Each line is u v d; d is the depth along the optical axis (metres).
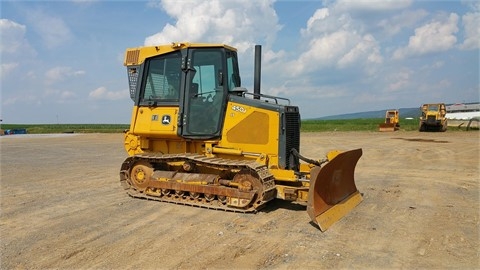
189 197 7.99
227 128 7.99
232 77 8.30
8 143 26.14
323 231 6.15
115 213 7.26
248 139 7.83
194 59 8.09
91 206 7.82
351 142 23.66
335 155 7.35
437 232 6.17
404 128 40.84
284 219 6.85
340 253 5.26
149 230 6.21
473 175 11.60
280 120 7.60
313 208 6.27
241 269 4.71
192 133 8.13
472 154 16.84
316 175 6.30
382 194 8.98
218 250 5.33
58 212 7.34
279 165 7.61
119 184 10.33
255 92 8.51
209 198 7.69
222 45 7.93
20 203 8.07
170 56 8.38
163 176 8.17
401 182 10.55
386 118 39.91
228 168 7.54
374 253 5.27
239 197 7.26
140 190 8.66
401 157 16.31
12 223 6.61
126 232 6.11
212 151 8.12
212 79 8.02
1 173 12.28
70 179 11.14
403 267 4.82
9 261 4.96
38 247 5.45
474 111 71.19
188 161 8.02
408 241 5.75
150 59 8.62
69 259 5.02
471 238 5.89
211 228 6.31
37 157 17.25
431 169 12.89
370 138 27.00
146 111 8.64
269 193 7.16
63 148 22.06
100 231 6.16
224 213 7.25
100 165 14.39
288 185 7.50
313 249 5.39
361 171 12.62
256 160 7.72
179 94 8.20
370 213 7.29
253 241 5.70
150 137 8.77
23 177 11.49
